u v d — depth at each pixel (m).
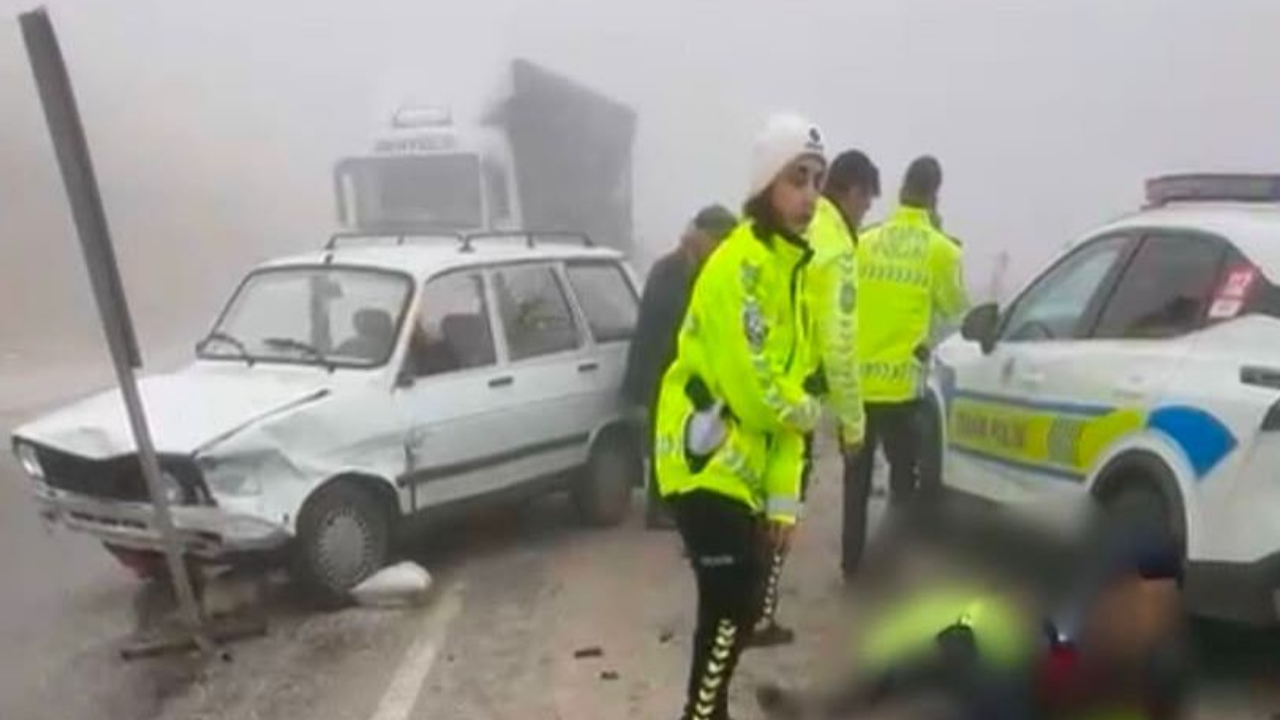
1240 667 6.57
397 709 6.33
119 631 7.58
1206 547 6.02
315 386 8.11
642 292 9.48
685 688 6.51
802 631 7.01
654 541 9.36
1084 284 7.43
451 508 8.59
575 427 9.43
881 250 7.53
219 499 7.43
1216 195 7.36
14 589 8.45
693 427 5.03
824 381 6.07
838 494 10.60
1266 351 6.03
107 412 7.95
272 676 6.82
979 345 8.09
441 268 8.84
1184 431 6.20
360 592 7.93
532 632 7.40
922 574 4.55
